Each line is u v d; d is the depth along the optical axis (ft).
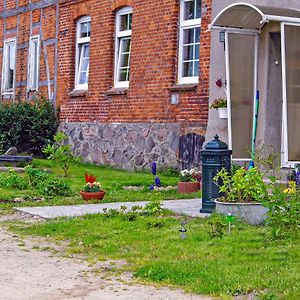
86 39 62.75
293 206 26.91
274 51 43.21
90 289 20.76
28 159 54.29
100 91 59.72
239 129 42.98
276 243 25.48
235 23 42.32
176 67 52.21
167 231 28.40
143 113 54.75
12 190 42.47
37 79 69.10
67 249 26.37
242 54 42.98
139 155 54.90
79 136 61.98
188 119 50.29
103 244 26.76
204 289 20.26
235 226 28.43
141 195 40.88
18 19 72.54
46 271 22.98
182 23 52.01
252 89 43.29
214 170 33.22
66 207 36.06
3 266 23.61
